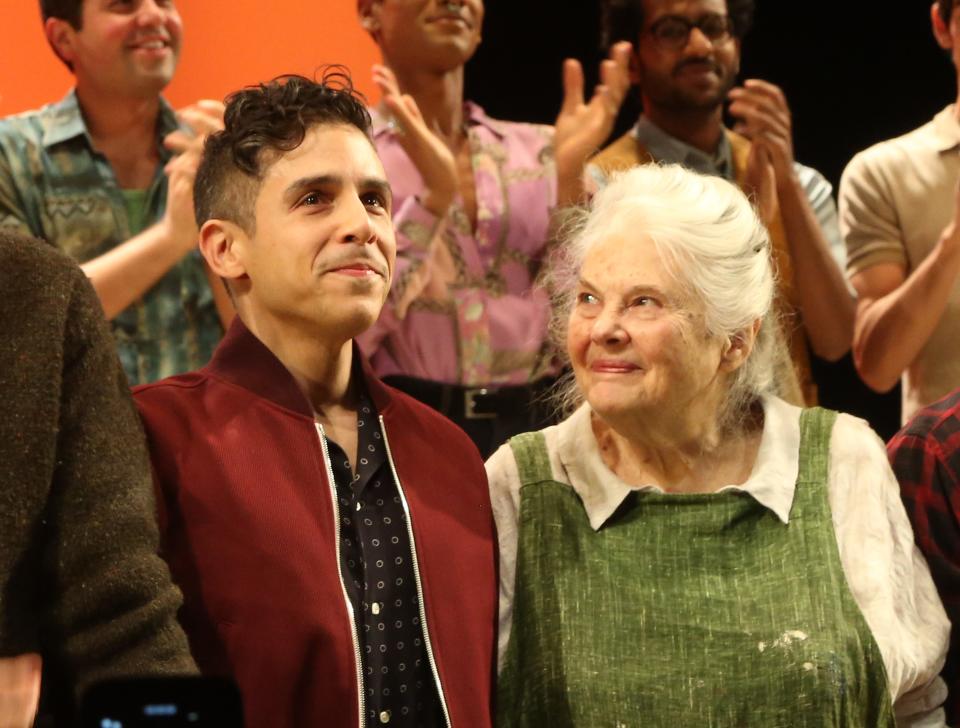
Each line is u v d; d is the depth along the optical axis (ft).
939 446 8.02
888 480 7.48
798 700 6.83
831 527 7.20
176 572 6.07
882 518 7.33
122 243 10.46
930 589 7.54
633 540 7.25
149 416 6.27
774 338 7.78
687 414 7.22
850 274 12.25
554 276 8.00
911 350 11.50
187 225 9.88
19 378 5.55
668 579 7.15
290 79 6.52
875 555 7.21
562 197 10.91
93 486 5.61
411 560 6.46
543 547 7.33
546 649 7.13
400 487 6.57
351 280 6.23
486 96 16.34
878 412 16.52
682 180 7.31
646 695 6.93
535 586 7.26
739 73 16.71
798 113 16.70
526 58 16.30
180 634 5.61
